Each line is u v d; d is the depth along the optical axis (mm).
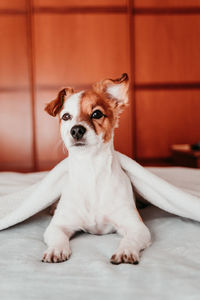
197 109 4535
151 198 1454
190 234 1245
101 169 1354
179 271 909
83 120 1354
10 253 1099
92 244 1181
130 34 4418
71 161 1380
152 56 4465
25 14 4387
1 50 4410
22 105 4465
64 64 4422
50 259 1031
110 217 1353
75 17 4395
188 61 4484
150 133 4523
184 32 4457
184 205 1343
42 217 1569
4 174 2396
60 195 1481
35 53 4395
